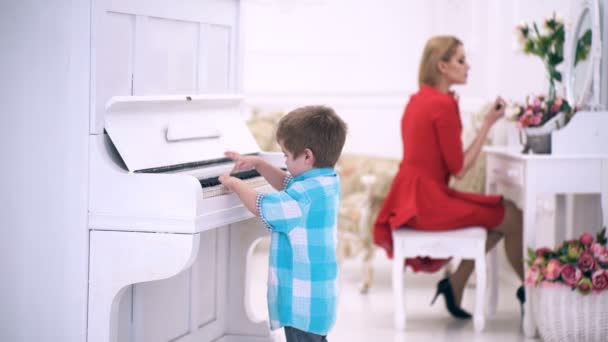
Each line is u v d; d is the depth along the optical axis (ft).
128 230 8.02
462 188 16.26
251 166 9.34
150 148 8.48
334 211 8.88
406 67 20.38
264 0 15.49
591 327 11.28
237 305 11.07
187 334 10.11
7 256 8.38
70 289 8.21
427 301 15.24
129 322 9.02
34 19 8.15
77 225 8.13
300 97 20.70
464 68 13.67
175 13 9.20
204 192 8.13
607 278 11.14
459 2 19.53
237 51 10.62
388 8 20.36
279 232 8.81
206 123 9.60
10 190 8.32
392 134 20.39
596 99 12.78
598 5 12.77
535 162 12.30
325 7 20.51
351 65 20.56
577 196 13.74
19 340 8.41
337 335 12.77
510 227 13.23
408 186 13.34
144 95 8.79
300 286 8.64
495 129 16.62
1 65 8.28
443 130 13.23
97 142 8.06
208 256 10.59
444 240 13.01
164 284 9.54
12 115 8.28
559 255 11.79
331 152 8.89
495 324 13.52
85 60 8.04
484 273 12.92
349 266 18.83
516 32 13.34
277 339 11.82
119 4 8.27
